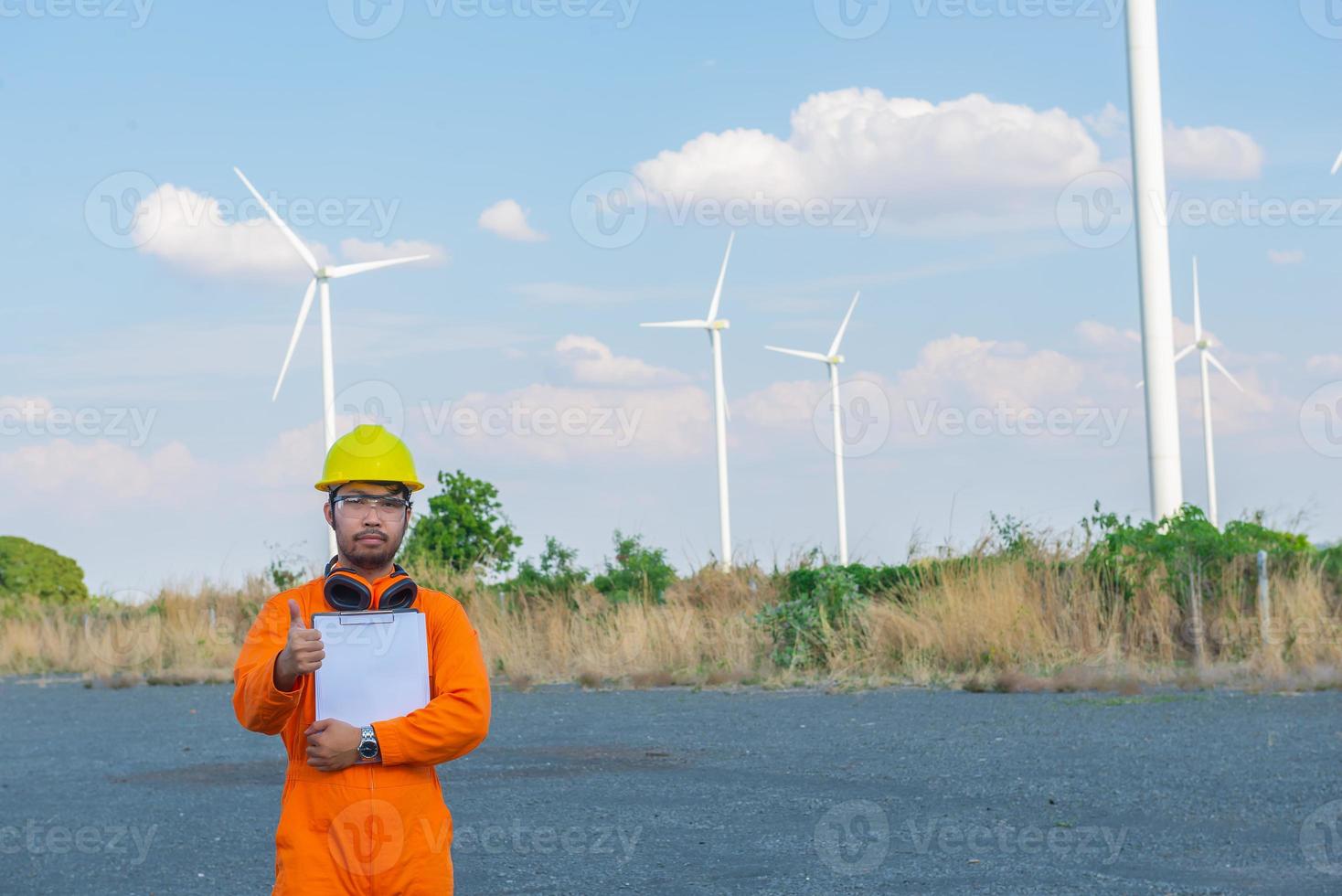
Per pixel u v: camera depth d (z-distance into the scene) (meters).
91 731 14.25
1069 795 8.03
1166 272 21.16
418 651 3.44
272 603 3.61
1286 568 16.41
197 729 14.23
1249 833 6.87
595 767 10.06
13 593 36.31
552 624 19.58
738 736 11.53
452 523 24.98
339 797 3.37
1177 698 12.78
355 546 3.58
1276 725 10.59
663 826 7.61
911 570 18.00
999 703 13.00
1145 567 16.56
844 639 16.86
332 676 3.39
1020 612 15.96
